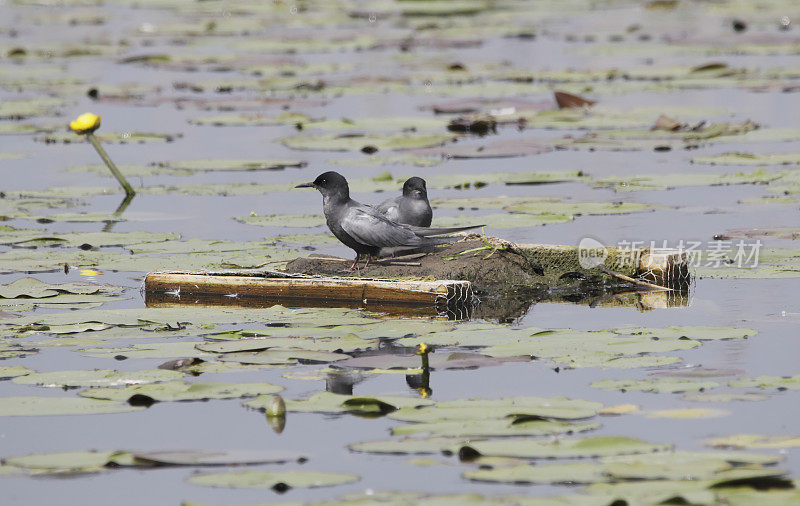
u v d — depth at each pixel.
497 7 50.34
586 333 11.08
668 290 13.27
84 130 18.89
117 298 12.85
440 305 12.58
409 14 48.16
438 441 8.16
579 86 29.44
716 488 7.22
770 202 17.16
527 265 13.66
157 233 15.79
